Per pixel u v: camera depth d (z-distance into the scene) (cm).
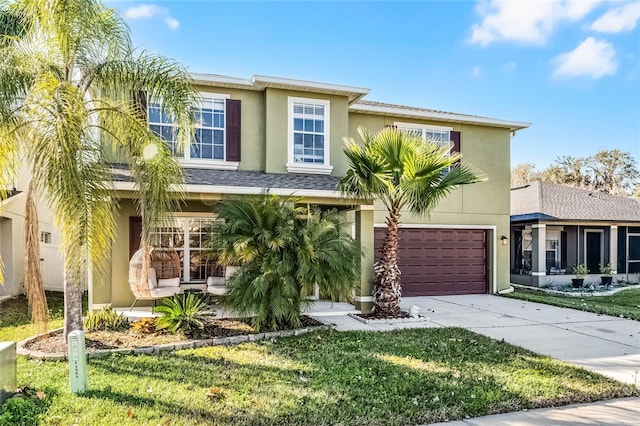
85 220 618
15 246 1302
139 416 440
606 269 1908
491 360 658
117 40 711
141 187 738
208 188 930
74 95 627
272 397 495
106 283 960
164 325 784
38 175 607
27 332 832
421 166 916
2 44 655
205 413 448
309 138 1256
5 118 618
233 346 727
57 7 640
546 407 486
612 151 3847
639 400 511
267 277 817
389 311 1017
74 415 440
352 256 886
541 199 1970
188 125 755
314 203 1048
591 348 750
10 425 413
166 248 1116
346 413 454
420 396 505
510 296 1438
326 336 806
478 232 1537
